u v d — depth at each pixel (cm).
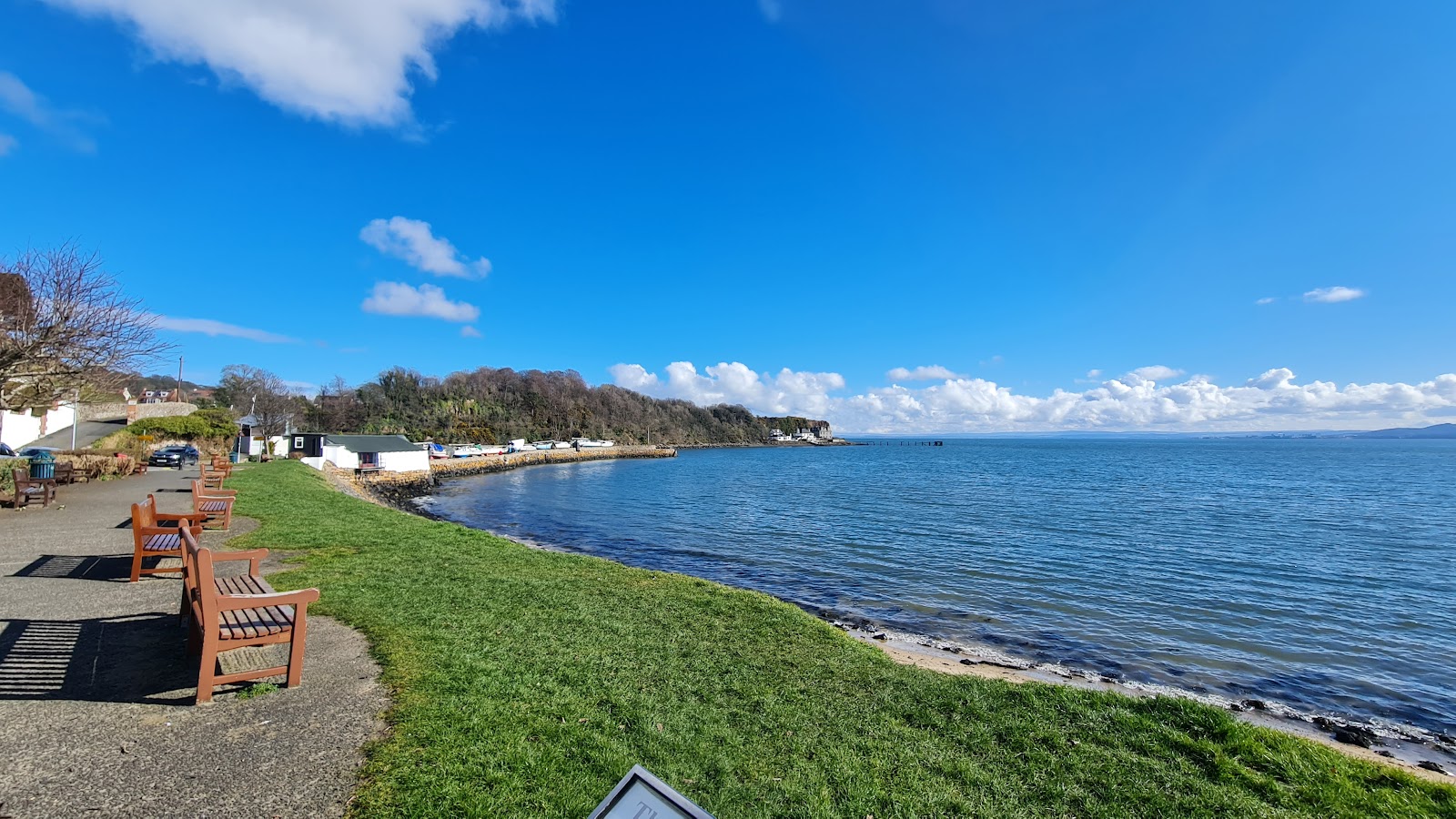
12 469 1534
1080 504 3928
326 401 9812
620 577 1157
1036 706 648
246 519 1512
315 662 592
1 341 1450
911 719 600
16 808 345
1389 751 862
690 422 19512
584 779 421
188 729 448
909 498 4350
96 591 796
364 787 387
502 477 7156
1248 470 7694
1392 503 4069
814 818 411
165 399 7131
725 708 580
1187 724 616
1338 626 1475
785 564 2111
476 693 539
